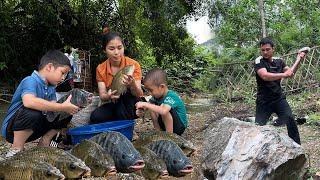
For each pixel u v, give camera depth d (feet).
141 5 40.50
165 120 16.16
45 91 14.14
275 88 17.47
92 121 17.10
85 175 11.21
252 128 13.47
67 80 20.67
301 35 41.57
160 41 42.19
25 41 39.37
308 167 14.30
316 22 42.24
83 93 14.43
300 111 25.57
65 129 15.43
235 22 45.39
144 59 45.50
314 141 19.07
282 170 12.76
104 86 17.40
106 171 11.48
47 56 14.14
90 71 37.81
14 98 14.23
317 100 28.09
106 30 35.14
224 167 12.93
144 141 14.15
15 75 38.40
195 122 23.66
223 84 35.63
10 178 11.13
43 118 13.98
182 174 12.55
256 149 12.75
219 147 13.78
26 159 11.32
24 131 13.89
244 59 42.11
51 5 38.29
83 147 12.08
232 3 45.60
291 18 44.19
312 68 32.73
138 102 16.05
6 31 38.52
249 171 12.53
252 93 31.99
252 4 45.01
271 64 17.67
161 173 12.17
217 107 29.55
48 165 10.98
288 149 12.86
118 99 16.97
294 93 31.81
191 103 33.68
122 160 11.98
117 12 40.88
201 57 51.49
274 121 21.12
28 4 38.34
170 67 46.57
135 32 41.50
